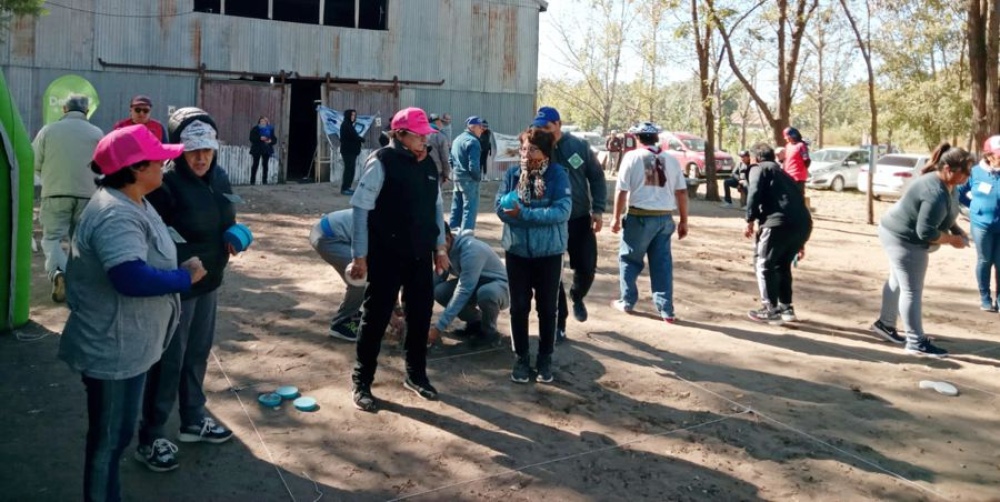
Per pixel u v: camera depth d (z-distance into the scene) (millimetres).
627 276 7406
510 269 5402
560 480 4141
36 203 13375
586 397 5293
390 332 6367
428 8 21750
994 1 15242
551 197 5250
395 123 4789
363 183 4691
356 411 4914
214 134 3832
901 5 19156
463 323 6836
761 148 7227
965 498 4105
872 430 4934
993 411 5320
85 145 6777
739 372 5930
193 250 3828
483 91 22625
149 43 19031
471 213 10695
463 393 5273
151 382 3947
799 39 18078
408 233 4770
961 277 10281
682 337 6781
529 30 23016
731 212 17516
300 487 3973
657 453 4500
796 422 5016
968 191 8430
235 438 4480
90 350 3109
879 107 31094
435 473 4176
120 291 3025
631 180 7070
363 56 21188
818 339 6914
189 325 3975
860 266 10875
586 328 6930
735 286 9031
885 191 23266
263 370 5562
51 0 17922
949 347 6848
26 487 3820
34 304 6836
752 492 4090
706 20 17859
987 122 15602
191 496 3826
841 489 4156
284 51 20391
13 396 4887
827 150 27469
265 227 12102
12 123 5895
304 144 24656
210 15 19562
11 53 17719
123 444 3291
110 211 3059
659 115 50594
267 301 7410
